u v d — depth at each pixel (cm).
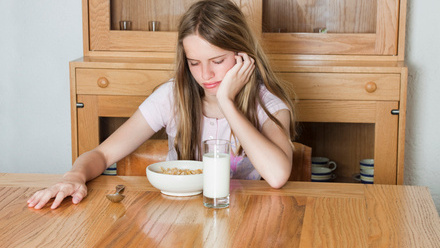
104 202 107
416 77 237
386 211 103
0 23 252
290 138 149
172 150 158
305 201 108
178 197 110
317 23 213
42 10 249
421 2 232
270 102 146
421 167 244
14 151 263
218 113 152
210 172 102
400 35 207
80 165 124
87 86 204
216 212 101
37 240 87
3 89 257
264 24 213
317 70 197
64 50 251
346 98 198
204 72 133
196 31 130
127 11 216
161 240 87
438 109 238
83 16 215
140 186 118
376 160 201
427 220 98
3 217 98
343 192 115
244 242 86
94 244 85
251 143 124
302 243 86
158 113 153
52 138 260
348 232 91
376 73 195
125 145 145
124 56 217
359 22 211
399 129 197
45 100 257
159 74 201
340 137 213
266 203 107
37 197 105
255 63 143
